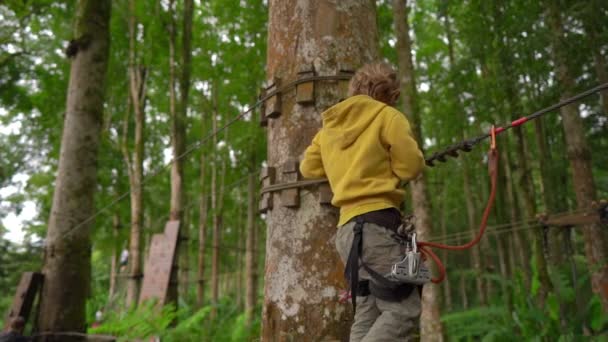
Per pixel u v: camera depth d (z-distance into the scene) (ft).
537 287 32.71
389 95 7.14
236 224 80.94
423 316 28.48
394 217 6.28
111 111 57.00
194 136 60.85
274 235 8.37
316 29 8.84
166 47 44.88
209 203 69.82
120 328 22.72
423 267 5.84
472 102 39.96
